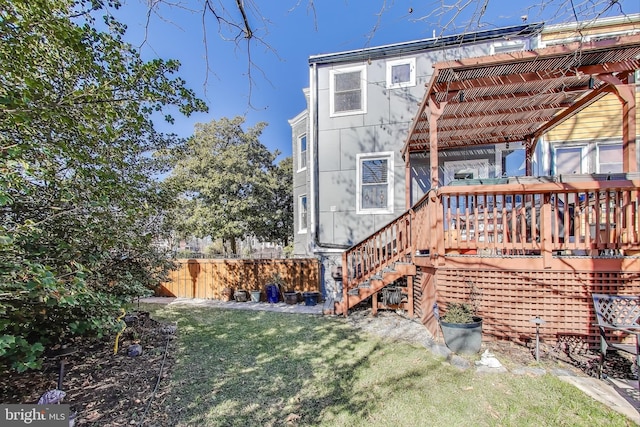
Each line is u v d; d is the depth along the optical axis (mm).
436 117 4742
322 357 3953
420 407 2680
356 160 8289
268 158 18953
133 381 3309
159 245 5883
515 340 4039
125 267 4750
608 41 3740
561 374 3180
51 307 2711
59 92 2611
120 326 3109
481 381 3064
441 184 7797
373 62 8250
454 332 3680
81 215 2957
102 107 2598
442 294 4414
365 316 6148
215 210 16062
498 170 7531
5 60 2102
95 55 2713
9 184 2066
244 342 4664
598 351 3768
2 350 1887
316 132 8531
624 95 4336
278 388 3125
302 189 11656
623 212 3943
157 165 5242
